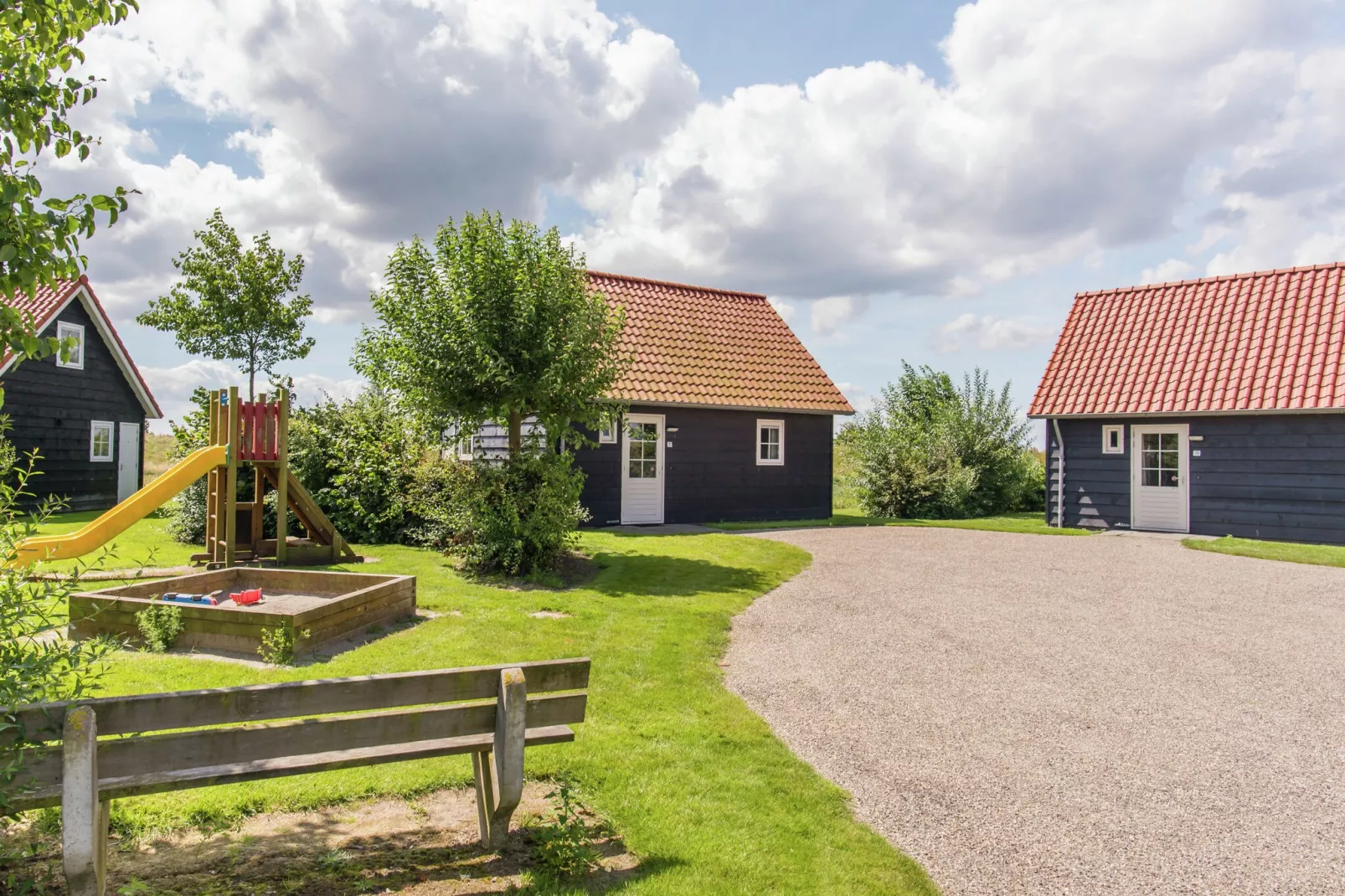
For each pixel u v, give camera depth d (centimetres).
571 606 913
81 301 2089
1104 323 2062
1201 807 461
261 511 1245
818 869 379
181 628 714
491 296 1144
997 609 959
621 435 1784
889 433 2448
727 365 1997
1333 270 1814
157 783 310
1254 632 857
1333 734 575
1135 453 1856
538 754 490
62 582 372
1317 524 1614
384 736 353
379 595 800
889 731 570
